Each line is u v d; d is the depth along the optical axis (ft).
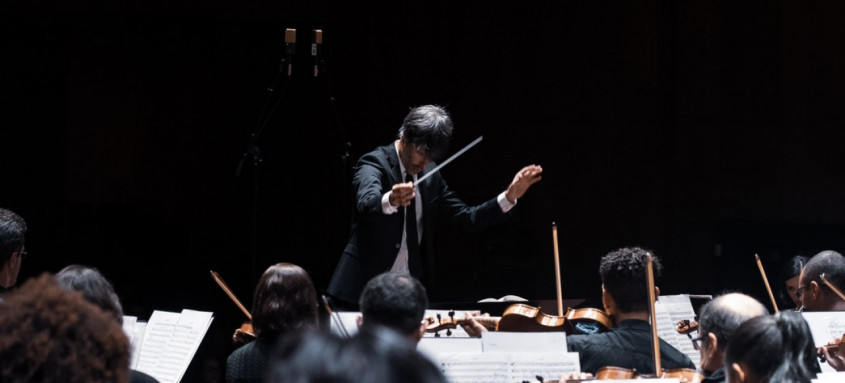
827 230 35.81
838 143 35.83
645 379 14.99
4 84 46.42
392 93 49.37
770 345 11.37
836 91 35.86
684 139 42.98
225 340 31.83
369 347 4.78
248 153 28.60
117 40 47.73
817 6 36.58
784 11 38.19
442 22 48.75
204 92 49.11
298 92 49.62
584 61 45.93
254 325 17.06
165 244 45.65
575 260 46.34
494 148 48.29
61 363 6.45
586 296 45.78
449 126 23.08
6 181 46.78
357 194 22.80
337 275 23.45
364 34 49.06
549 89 47.03
